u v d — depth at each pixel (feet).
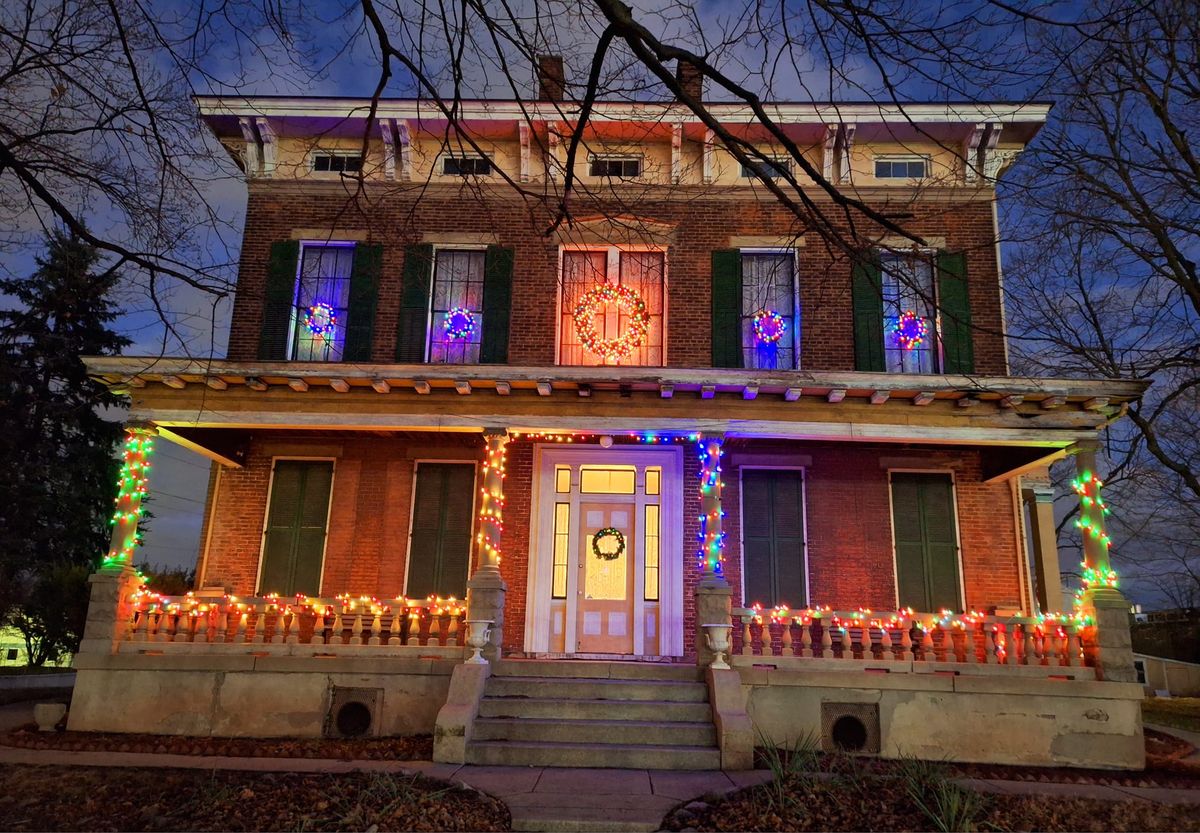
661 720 32.14
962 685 33.65
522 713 32.42
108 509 92.27
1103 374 47.88
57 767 27.76
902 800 24.14
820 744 33.47
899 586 41.86
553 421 37.93
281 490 43.86
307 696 34.91
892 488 43.09
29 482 84.12
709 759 29.50
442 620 41.39
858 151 45.88
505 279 44.91
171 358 36.42
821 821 22.74
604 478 43.57
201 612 37.01
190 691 35.04
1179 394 45.55
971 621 35.83
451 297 45.50
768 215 45.55
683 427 37.70
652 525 42.98
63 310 26.09
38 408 64.54
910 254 19.07
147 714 34.86
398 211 45.85
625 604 42.06
